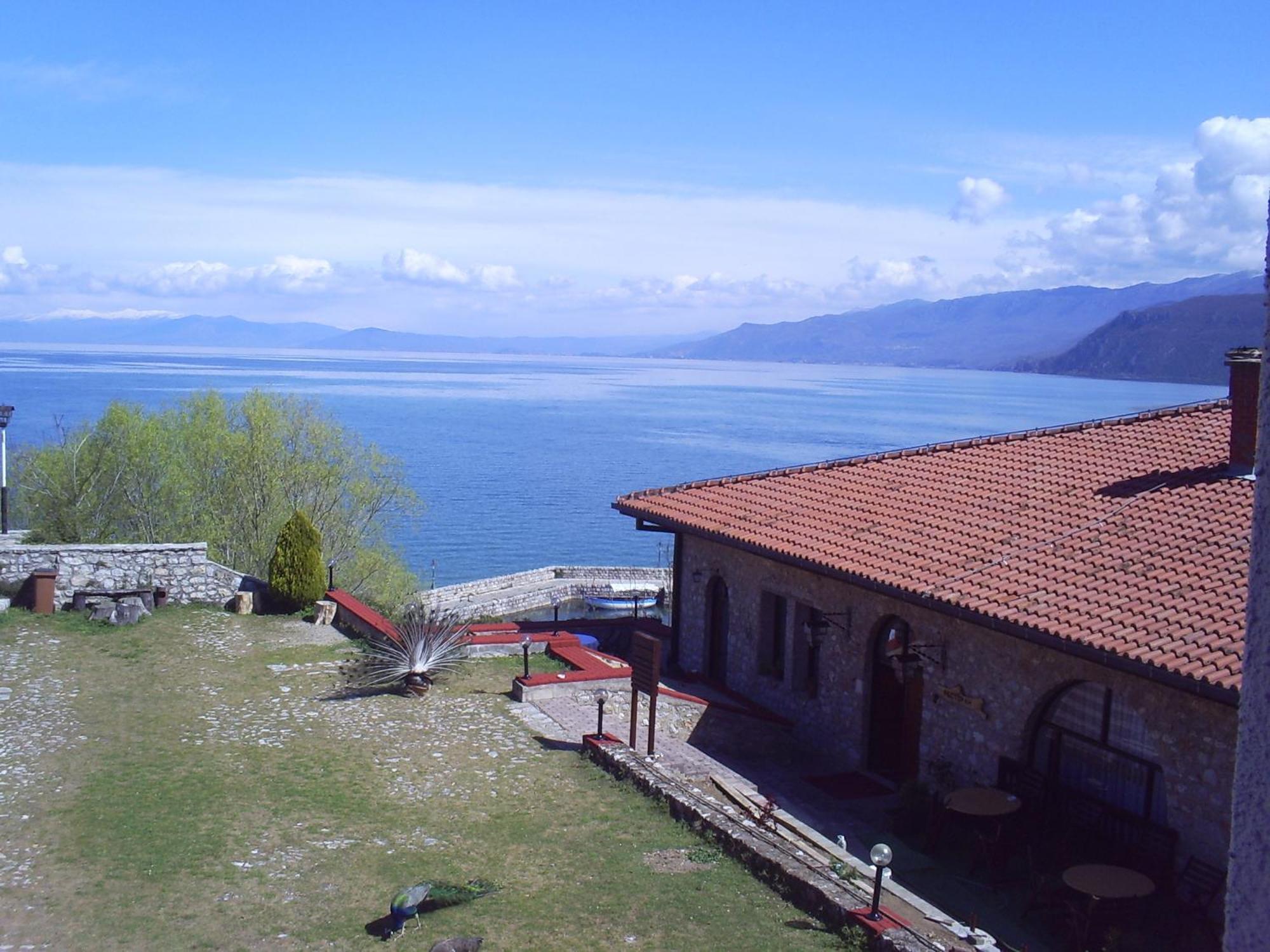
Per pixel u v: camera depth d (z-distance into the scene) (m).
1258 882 3.14
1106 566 14.86
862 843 15.05
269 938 10.63
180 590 25.70
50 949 10.28
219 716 17.84
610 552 76.81
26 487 33.19
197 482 36.25
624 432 173.00
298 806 14.05
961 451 22.08
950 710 16.19
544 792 14.82
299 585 25.22
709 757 17.92
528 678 19.33
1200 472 17.20
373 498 41.59
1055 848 13.98
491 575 67.88
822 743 19.03
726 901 11.70
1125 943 11.68
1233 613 12.60
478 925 11.02
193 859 12.34
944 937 11.61
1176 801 12.68
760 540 19.45
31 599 24.28
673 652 23.66
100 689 19.09
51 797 14.05
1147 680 12.91
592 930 10.95
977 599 14.84
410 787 14.88
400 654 19.91
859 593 18.14
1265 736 3.13
